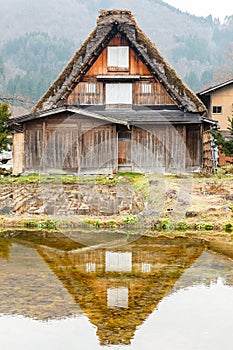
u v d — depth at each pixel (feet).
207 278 22.33
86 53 71.92
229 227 34.37
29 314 17.63
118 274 22.82
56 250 27.96
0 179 58.85
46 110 63.21
